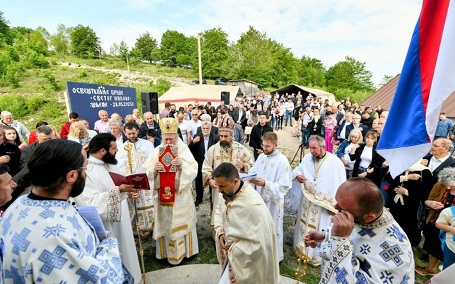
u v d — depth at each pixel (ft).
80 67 151.23
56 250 3.45
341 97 168.35
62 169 3.73
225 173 6.55
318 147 10.80
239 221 6.64
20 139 18.89
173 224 10.72
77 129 13.62
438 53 5.74
